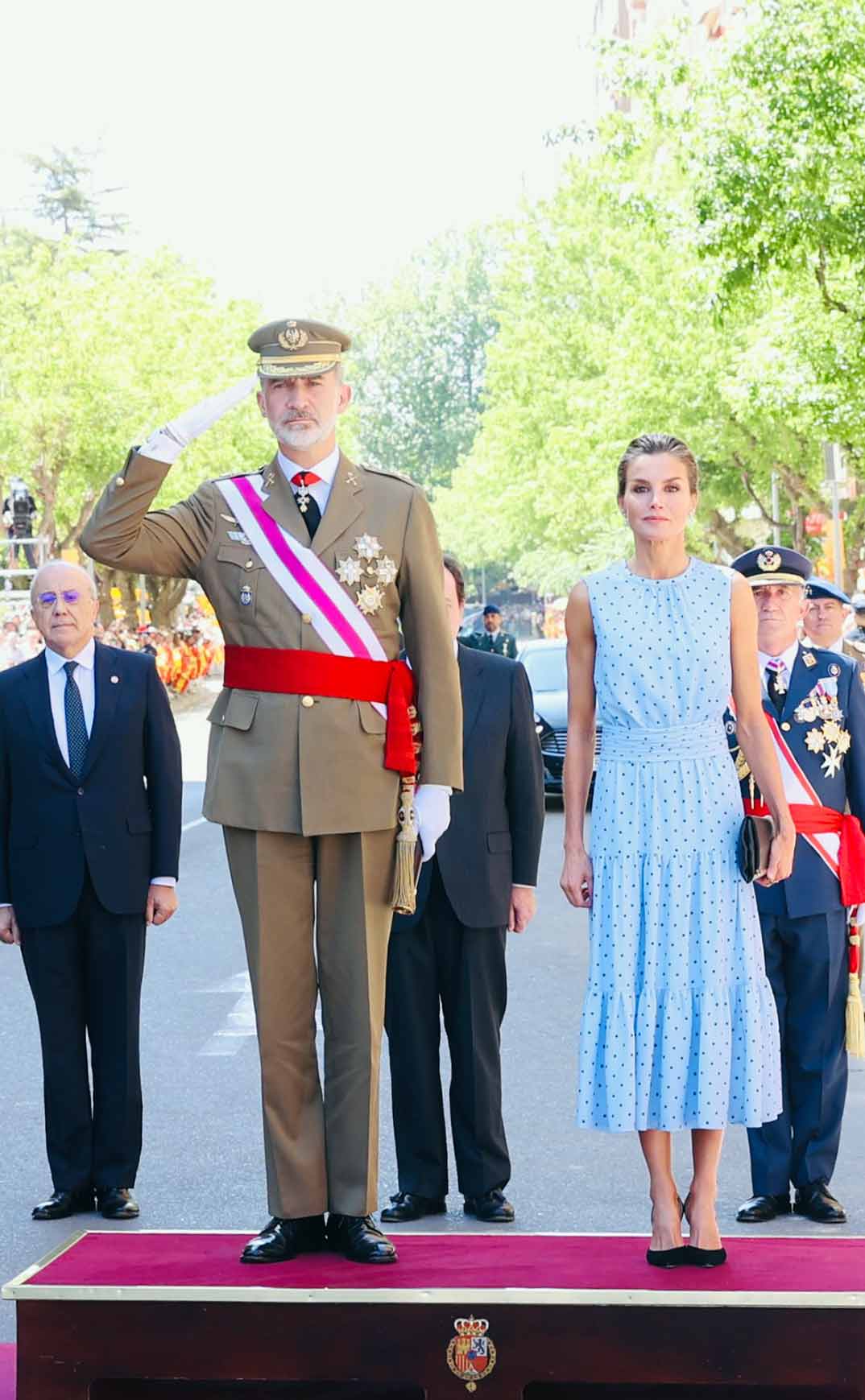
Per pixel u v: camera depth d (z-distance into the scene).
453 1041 6.39
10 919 6.62
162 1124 7.62
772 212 20.11
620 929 4.76
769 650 6.54
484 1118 6.35
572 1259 4.56
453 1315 4.22
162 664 46.53
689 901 4.75
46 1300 4.30
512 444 52.72
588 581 4.91
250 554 4.79
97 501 4.68
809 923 6.34
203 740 32.94
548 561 68.69
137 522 4.66
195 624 57.00
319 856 4.80
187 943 12.18
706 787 4.79
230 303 53.69
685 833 4.76
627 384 37.19
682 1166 7.07
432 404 107.81
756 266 20.72
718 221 20.38
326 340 4.76
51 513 44.62
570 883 4.88
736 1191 6.73
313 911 4.85
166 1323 4.28
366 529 4.79
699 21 46.75
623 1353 4.20
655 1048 4.70
